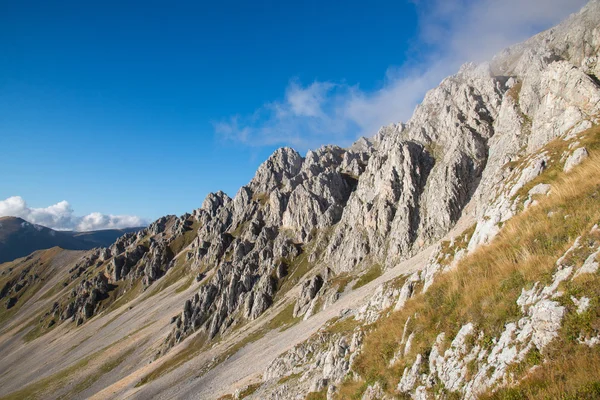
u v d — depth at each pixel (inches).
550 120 4158.5
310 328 3875.5
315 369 1776.6
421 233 5315.0
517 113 5447.8
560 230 701.9
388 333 1006.4
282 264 7391.7
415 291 1245.7
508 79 6732.3
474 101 6712.6
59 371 7224.4
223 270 7800.2
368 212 6402.6
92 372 6628.9
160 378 4948.3
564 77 4138.8
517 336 567.5
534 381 481.7
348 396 944.3
